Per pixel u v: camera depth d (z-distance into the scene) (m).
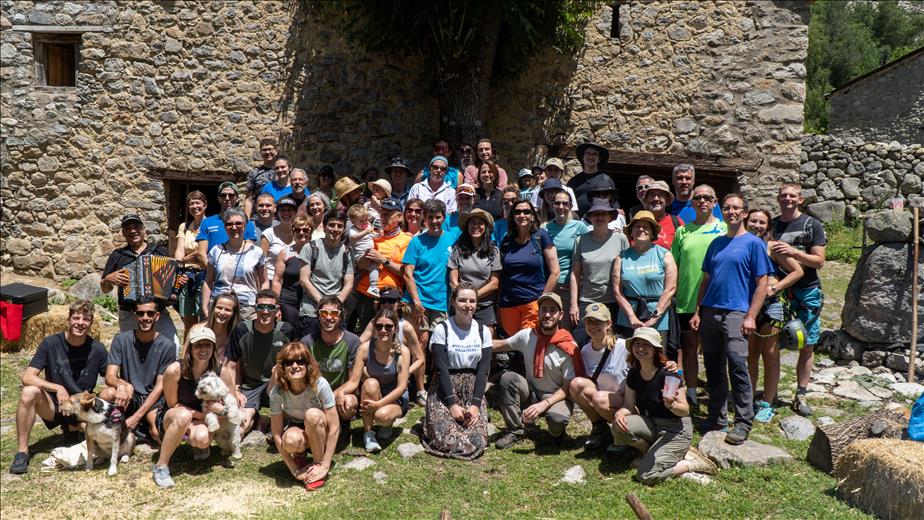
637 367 4.67
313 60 10.01
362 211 5.88
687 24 9.66
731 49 9.59
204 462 5.03
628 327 5.30
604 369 4.90
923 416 4.47
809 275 5.46
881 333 6.18
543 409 4.99
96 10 10.12
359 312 5.89
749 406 4.93
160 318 5.64
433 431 5.07
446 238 5.91
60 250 10.40
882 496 4.05
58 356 5.27
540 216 6.75
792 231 5.46
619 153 9.79
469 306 5.16
